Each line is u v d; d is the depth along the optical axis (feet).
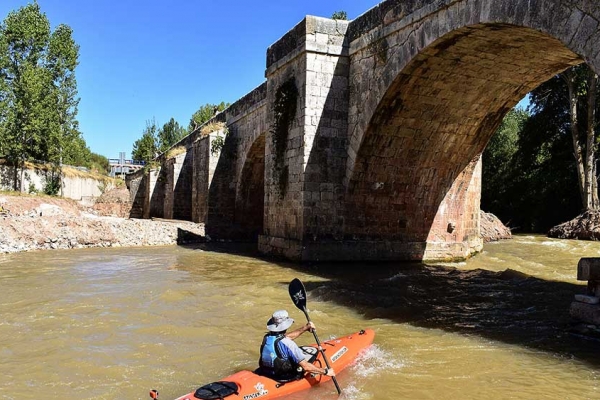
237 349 26.94
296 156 59.11
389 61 50.01
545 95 114.93
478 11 38.40
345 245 58.59
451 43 43.39
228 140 102.06
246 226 98.58
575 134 101.09
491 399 20.70
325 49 57.41
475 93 51.96
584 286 46.44
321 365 22.66
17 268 55.52
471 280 49.47
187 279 48.32
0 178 129.49
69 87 161.07
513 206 133.49
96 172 212.84
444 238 64.03
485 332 30.68
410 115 53.62
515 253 73.41
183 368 24.12
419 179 60.34
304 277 49.80
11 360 25.02
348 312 35.58
